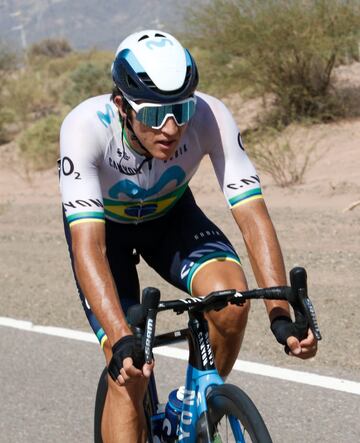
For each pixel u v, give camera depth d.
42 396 5.29
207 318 3.49
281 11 13.89
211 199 11.45
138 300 3.99
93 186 3.48
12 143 19.59
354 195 10.14
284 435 4.48
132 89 3.20
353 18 13.73
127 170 3.66
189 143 3.69
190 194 4.11
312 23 13.84
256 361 5.51
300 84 14.34
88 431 4.76
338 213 9.41
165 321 6.51
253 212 3.57
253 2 14.05
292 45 13.84
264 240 3.47
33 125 18.95
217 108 3.71
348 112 14.17
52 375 5.63
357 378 5.11
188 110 3.24
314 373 5.24
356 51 14.07
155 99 3.16
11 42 23.64
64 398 5.24
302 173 11.38
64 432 4.77
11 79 23.80
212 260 3.68
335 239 8.38
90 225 3.39
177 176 3.79
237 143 3.69
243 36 14.03
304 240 8.48
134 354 2.86
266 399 4.93
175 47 3.24
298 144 13.30
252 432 2.80
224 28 14.28
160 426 3.56
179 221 3.99
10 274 8.57
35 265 8.84
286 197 10.69
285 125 14.41
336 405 4.79
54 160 16.72
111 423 3.41
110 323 3.10
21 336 6.48
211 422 3.08
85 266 3.27
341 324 5.98
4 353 6.12
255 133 14.27
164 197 3.87
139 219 3.94
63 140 3.54
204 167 13.59
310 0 13.91
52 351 6.09
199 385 3.16
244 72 14.60
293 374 5.25
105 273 3.25
